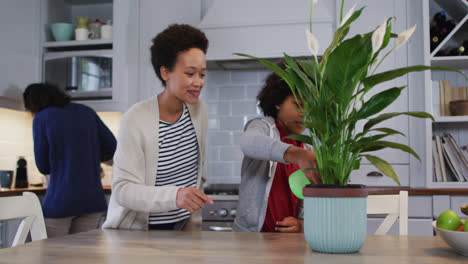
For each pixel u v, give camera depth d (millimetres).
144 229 1301
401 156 2625
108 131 2445
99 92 2826
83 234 1133
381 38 733
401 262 792
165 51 1326
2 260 802
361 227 861
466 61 2637
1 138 2795
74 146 2213
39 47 2875
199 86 1346
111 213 1339
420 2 2645
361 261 796
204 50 1378
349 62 781
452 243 859
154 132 1366
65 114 2225
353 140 867
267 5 2723
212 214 2502
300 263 774
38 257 828
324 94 879
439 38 2645
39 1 2881
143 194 1184
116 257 828
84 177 2232
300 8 2678
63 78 2859
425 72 2553
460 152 2559
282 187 1413
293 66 888
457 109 2578
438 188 2453
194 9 2887
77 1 3168
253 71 3129
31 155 3064
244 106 3125
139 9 2926
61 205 2139
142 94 2883
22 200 1177
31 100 2227
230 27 2725
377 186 2643
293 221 1318
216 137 3143
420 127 2607
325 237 852
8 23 2566
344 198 848
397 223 2402
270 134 1378
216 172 3129
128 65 2883
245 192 1413
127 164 1294
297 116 1376
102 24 3002
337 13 2748
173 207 1145
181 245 963
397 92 844
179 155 1457
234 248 925
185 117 1479
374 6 2717
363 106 873
